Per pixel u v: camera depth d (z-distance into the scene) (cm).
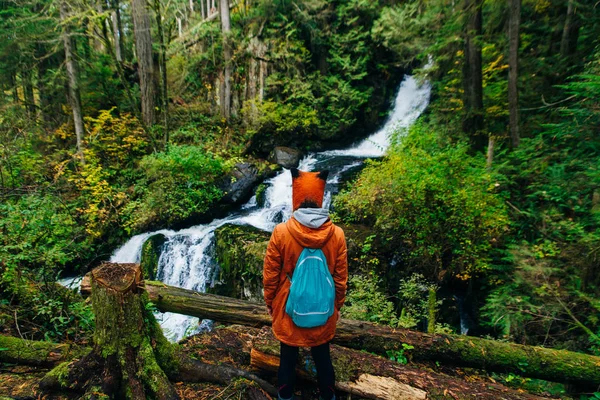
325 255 181
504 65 838
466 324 540
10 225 375
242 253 687
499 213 536
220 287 729
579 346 360
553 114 605
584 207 423
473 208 545
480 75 759
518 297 411
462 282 575
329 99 1334
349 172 1012
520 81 740
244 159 1128
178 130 1139
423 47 970
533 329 405
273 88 1241
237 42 1220
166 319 630
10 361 241
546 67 707
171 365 225
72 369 203
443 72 1041
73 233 623
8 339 248
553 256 427
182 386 221
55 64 1104
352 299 473
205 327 591
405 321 412
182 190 927
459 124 848
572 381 263
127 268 209
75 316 340
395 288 593
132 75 1286
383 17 1071
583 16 649
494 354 270
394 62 1402
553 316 366
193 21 1611
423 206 591
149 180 969
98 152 1004
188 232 859
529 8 795
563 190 443
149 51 1121
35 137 895
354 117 1371
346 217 761
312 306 172
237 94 1245
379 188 677
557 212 456
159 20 1002
